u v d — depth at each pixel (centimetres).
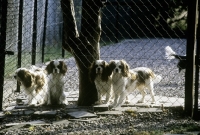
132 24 2045
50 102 718
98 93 711
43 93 725
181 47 1578
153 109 690
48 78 718
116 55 1291
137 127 628
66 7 703
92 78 705
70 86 852
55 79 715
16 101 737
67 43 710
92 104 709
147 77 729
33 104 711
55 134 607
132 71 726
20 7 786
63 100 716
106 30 2112
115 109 693
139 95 783
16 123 644
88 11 704
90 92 709
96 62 703
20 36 786
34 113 669
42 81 724
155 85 864
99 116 671
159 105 707
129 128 625
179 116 669
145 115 673
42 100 727
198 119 662
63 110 688
